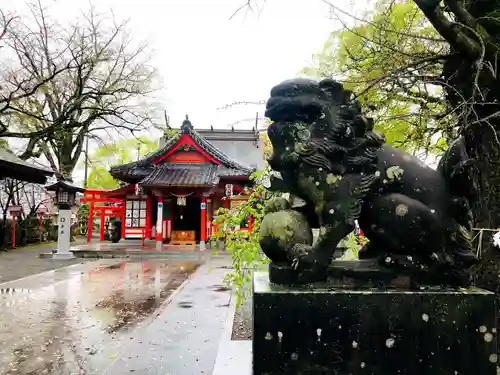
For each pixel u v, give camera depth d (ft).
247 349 11.51
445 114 10.11
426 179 6.59
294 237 6.63
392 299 6.02
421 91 13.03
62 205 56.03
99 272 43.19
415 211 6.34
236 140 104.88
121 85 62.18
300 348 5.96
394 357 5.94
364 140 6.66
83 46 62.34
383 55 11.35
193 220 86.94
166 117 63.93
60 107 58.29
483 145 9.67
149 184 67.00
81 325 21.33
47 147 73.31
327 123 6.63
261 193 15.64
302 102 6.66
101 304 26.86
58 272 42.73
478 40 8.92
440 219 6.42
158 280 37.83
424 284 6.43
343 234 6.37
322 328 5.98
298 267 6.40
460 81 9.76
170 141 77.05
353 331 5.97
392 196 6.50
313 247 6.48
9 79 47.57
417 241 6.36
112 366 14.99
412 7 13.01
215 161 76.54
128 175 75.92
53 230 86.69
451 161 6.52
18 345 17.76
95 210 88.84
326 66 15.28
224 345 11.95
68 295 29.99
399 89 10.84
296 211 7.02
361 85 12.53
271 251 6.80
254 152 102.94
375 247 7.22
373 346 5.96
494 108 9.39
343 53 14.66
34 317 23.04
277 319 6.00
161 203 68.54
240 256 16.10
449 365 5.93
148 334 19.20
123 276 40.40
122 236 80.89
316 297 6.03
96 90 47.24
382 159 6.72
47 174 52.95
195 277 38.70
